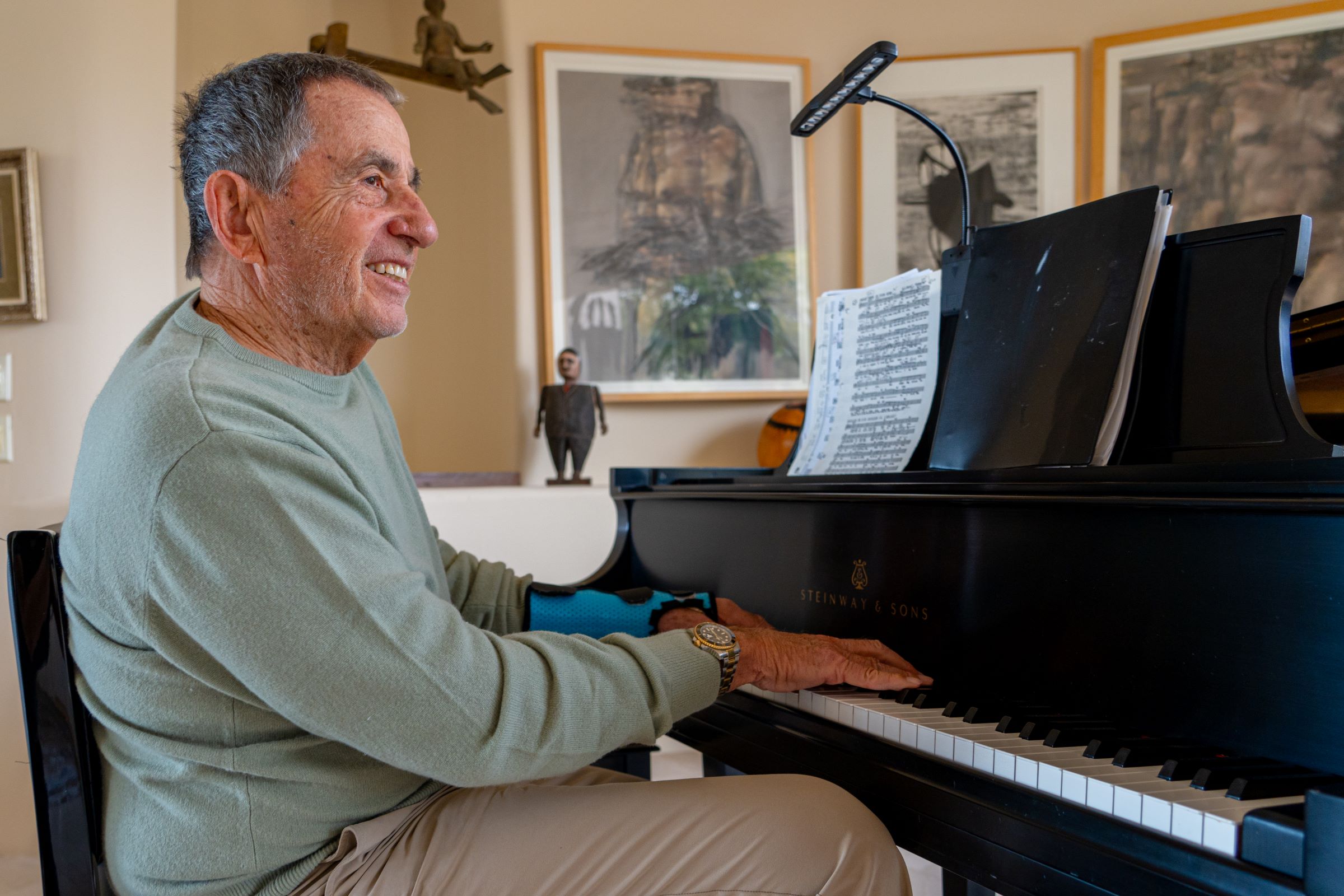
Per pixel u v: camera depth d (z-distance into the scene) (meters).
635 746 1.84
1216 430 1.03
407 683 0.91
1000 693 1.08
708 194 3.61
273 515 0.90
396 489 1.23
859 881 1.01
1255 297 1.02
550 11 3.55
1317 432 1.21
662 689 1.06
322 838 1.01
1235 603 0.86
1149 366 1.11
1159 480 0.93
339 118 1.08
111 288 2.70
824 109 1.81
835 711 1.13
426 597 0.98
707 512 1.57
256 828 0.97
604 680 1.02
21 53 2.70
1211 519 0.88
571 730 0.98
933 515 1.17
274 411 0.99
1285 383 0.98
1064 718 0.98
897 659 1.19
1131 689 0.94
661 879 1.03
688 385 3.60
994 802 0.91
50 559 1.04
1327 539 0.79
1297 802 0.73
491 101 3.27
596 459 3.58
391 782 1.05
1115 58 3.42
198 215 1.11
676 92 3.59
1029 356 1.22
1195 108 3.34
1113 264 1.13
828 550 1.33
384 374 3.88
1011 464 1.18
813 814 1.04
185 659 0.93
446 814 1.07
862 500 1.26
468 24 3.71
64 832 1.04
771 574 1.43
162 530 0.90
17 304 2.67
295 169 1.07
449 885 1.03
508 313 3.58
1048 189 3.50
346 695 0.90
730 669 1.13
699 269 3.60
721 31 3.64
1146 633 0.93
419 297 3.92
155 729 0.97
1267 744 0.83
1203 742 0.88
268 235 1.08
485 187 3.67
